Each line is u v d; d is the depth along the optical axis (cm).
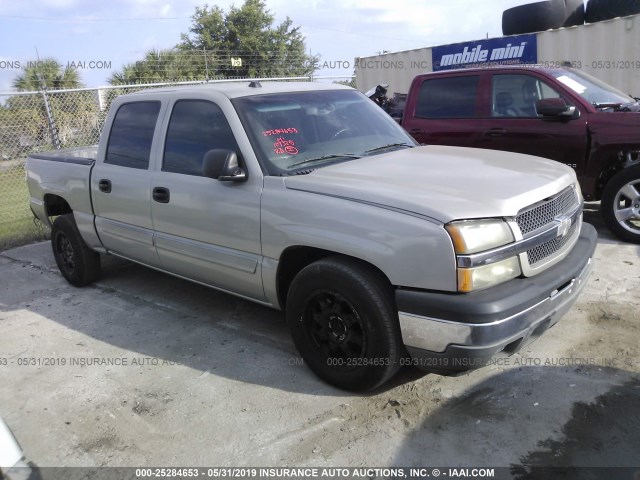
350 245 308
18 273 623
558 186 336
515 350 307
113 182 468
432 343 288
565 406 313
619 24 980
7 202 1000
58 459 299
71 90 1016
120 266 612
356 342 325
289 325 357
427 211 285
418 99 713
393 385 346
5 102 1077
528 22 1118
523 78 633
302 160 374
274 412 327
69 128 1118
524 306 287
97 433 319
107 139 489
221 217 378
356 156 393
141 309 492
